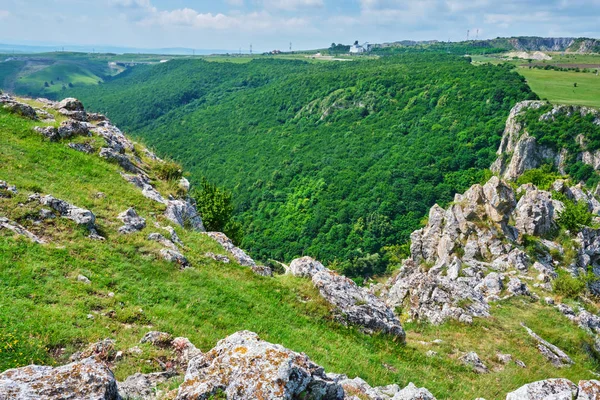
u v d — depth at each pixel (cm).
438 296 2969
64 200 2219
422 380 1855
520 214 4338
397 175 11556
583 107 11638
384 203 10444
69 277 1642
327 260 9712
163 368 1219
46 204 2023
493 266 3797
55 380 780
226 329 1672
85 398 754
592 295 3653
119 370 1145
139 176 3153
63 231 1923
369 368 1788
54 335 1256
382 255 9556
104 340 1268
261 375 893
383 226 9962
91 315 1442
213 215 4034
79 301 1498
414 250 4653
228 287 2030
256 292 2112
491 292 3331
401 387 1748
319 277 2325
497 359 2314
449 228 4247
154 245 2116
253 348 968
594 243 4378
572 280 3384
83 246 1873
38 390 748
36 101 4019
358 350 1936
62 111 3719
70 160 2761
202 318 1702
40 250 1717
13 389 739
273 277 2447
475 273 3666
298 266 2486
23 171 2392
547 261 3891
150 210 2594
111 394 807
